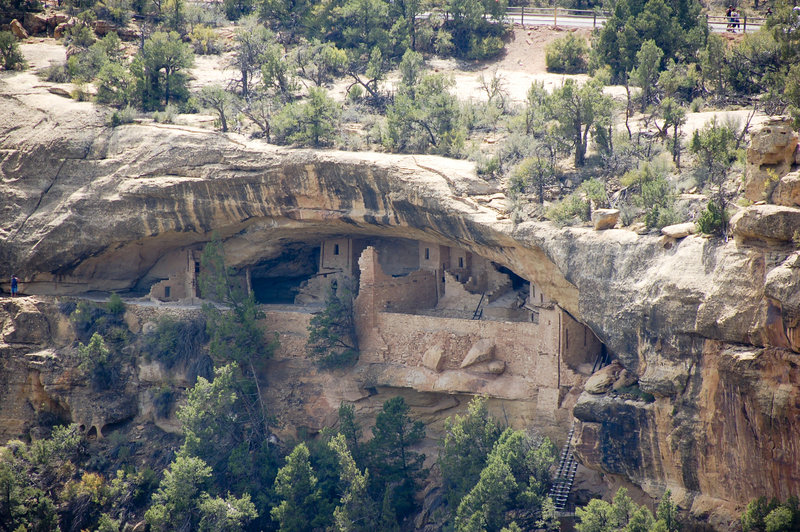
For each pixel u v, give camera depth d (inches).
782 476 2753.4
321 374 4333.2
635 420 3179.1
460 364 4052.7
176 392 4473.4
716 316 2802.7
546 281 3698.3
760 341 2709.2
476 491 3503.9
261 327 4389.8
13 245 4638.3
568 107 4215.1
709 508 2957.7
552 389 3762.3
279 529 3863.2
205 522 3878.0
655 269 3070.9
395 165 4074.8
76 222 4584.2
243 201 4399.6
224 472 4173.2
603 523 3164.4
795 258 2593.5
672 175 3774.6
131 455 4409.5
